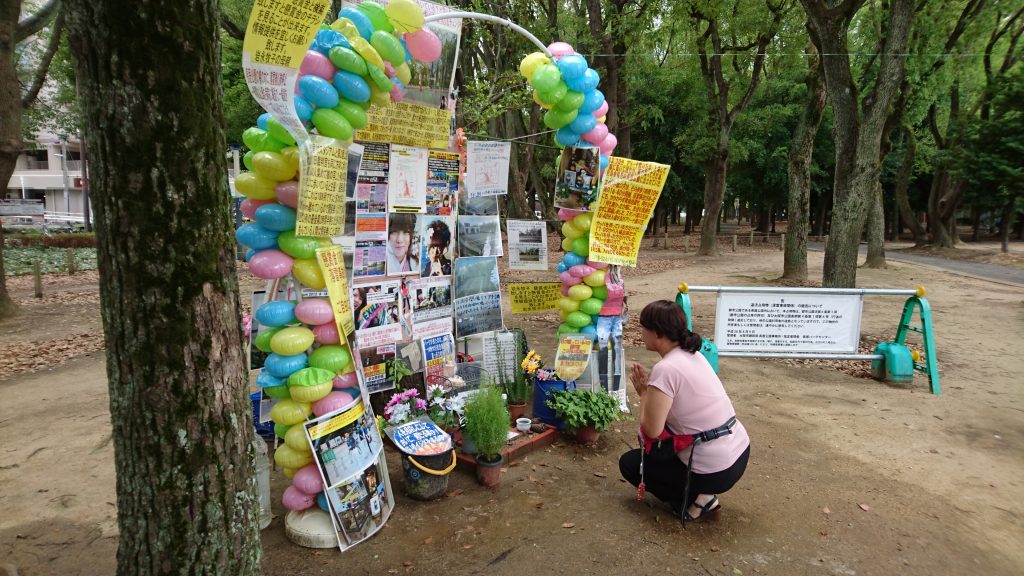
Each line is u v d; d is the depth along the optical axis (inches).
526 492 145.6
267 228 119.0
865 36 629.9
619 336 198.1
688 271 644.7
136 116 68.6
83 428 190.7
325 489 118.3
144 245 71.4
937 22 575.5
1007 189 748.0
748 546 123.0
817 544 124.5
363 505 124.3
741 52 685.3
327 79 120.5
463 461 156.8
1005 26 693.9
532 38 167.5
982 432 190.9
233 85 741.9
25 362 272.1
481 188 190.7
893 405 217.6
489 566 114.7
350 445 123.9
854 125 338.3
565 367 185.5
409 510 136.8
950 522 135.0
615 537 125.1
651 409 123.0
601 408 169.6
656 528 129.2
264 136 119.0
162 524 78.3
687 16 534.3
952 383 247.1
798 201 538.9
